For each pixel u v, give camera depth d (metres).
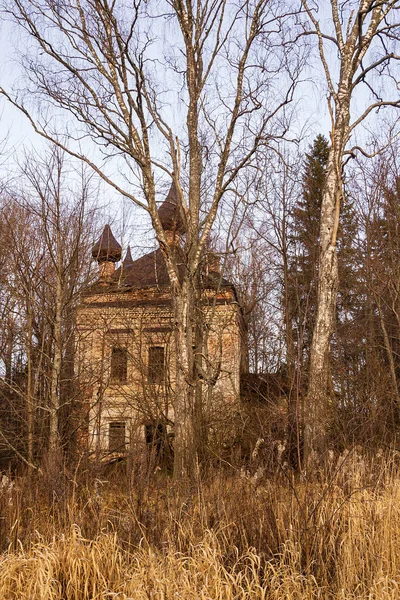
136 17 15.10
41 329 19.89
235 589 6.87
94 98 15.30
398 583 6.93
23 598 6.68
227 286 26.44
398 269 22.84
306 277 28.72
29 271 18.19
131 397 19.16
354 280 27.53
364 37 16.97
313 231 30.78
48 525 8.01
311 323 19.91
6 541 7.79
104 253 23.95
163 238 15.83
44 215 17.58
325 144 38.50
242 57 15.98
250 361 31.45
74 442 16.23
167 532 7.55
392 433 10.68
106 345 21.36
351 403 12.95
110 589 6.98
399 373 21.41
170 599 6.66
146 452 9.37
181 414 14.73
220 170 16.42
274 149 16.56
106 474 10.26
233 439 15.03
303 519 7.36
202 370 17.81
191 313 16.20
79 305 19.36
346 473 8.24
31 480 9.58
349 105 16.98
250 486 8.13
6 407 18.86
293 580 6.82
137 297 23.48
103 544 7.46
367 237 25.03
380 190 25.30
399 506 8.08
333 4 17.17
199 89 16.75
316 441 8.73
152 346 22.62
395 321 24.08
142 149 15.76
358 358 22.28
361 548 7.36
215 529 7.70
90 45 15.45
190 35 16.41
